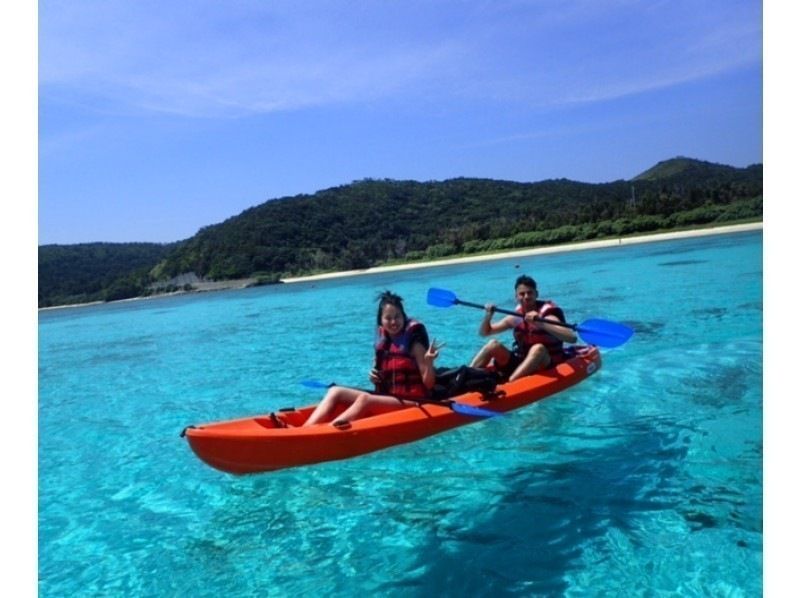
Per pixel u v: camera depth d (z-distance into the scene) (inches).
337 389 200.4
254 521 155.6
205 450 174.6
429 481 169.3
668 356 282.7
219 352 457.4
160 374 392.2
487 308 245.1
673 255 828.0
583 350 267.4
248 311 836.6
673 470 160.6
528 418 212.7
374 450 189.0
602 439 188.4
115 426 270.2
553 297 529.3
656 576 115.1
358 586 122.9
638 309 422.6
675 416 201.8
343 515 153.9
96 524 164.1
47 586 133.3
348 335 476.4
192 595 125.5
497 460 179.8
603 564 121.2
